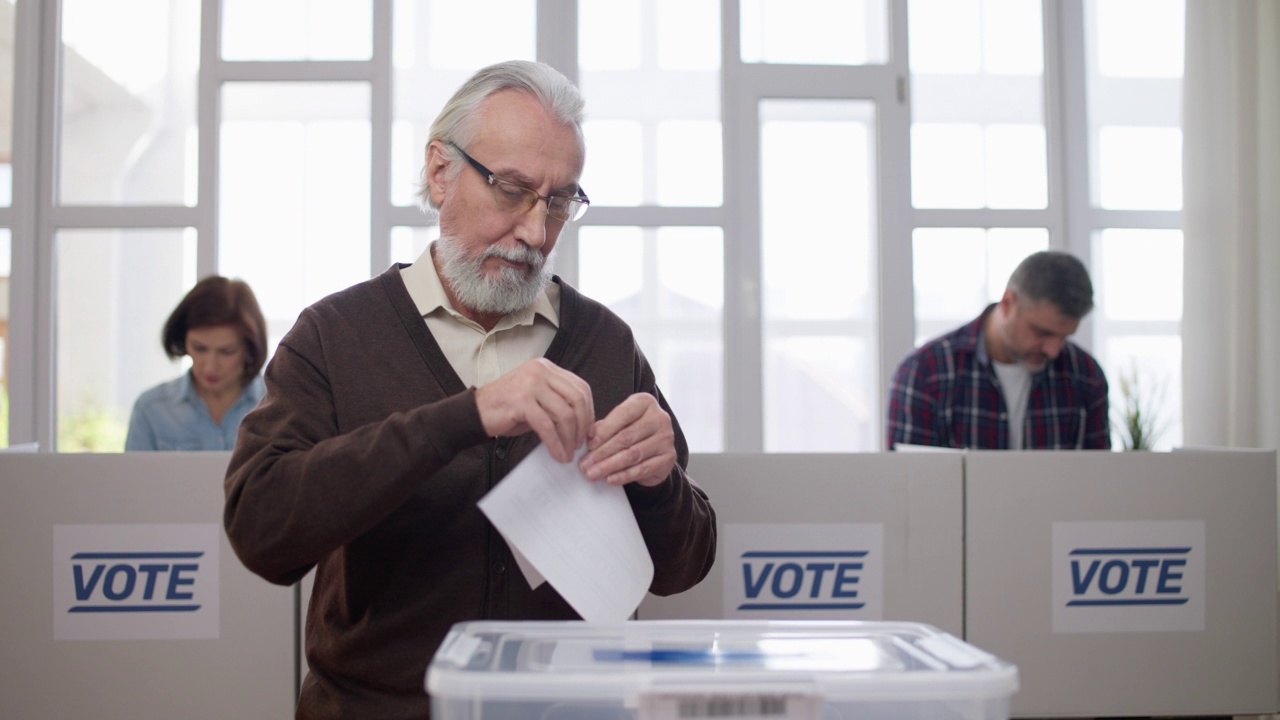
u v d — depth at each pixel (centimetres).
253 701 151
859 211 369
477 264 117
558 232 123
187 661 150
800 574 159
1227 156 350
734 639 79
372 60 350
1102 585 162
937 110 371
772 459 160
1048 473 162
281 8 351
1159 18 377
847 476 160
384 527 112
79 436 348
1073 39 371
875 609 160
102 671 149
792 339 367
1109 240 375
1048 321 239
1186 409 353
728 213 362
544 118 116
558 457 93
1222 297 350
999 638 160
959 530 161
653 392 131
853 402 368
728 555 158
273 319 351
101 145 349
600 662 70
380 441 95
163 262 349
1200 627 162
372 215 350
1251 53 348
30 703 148
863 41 370
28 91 345
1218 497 164
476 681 63
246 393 272
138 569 150
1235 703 162
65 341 349
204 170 346
